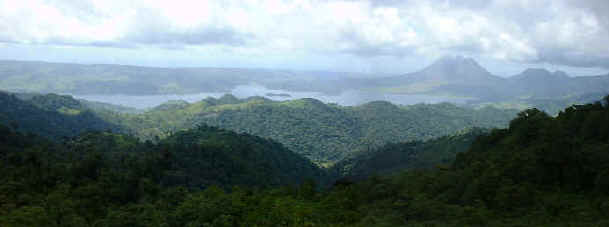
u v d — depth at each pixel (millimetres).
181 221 38438
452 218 35000
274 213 36625
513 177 41312
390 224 34656
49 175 50219
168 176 68938
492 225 32281
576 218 32281
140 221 39219
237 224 36750
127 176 54125
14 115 153000
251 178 89312
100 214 42844
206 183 74812
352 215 37469
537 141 48594
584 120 53062
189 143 109125
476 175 42875
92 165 55688
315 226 34344
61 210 39375
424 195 41688
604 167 38500
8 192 42500
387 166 133500
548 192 38312
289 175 112625
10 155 55219
